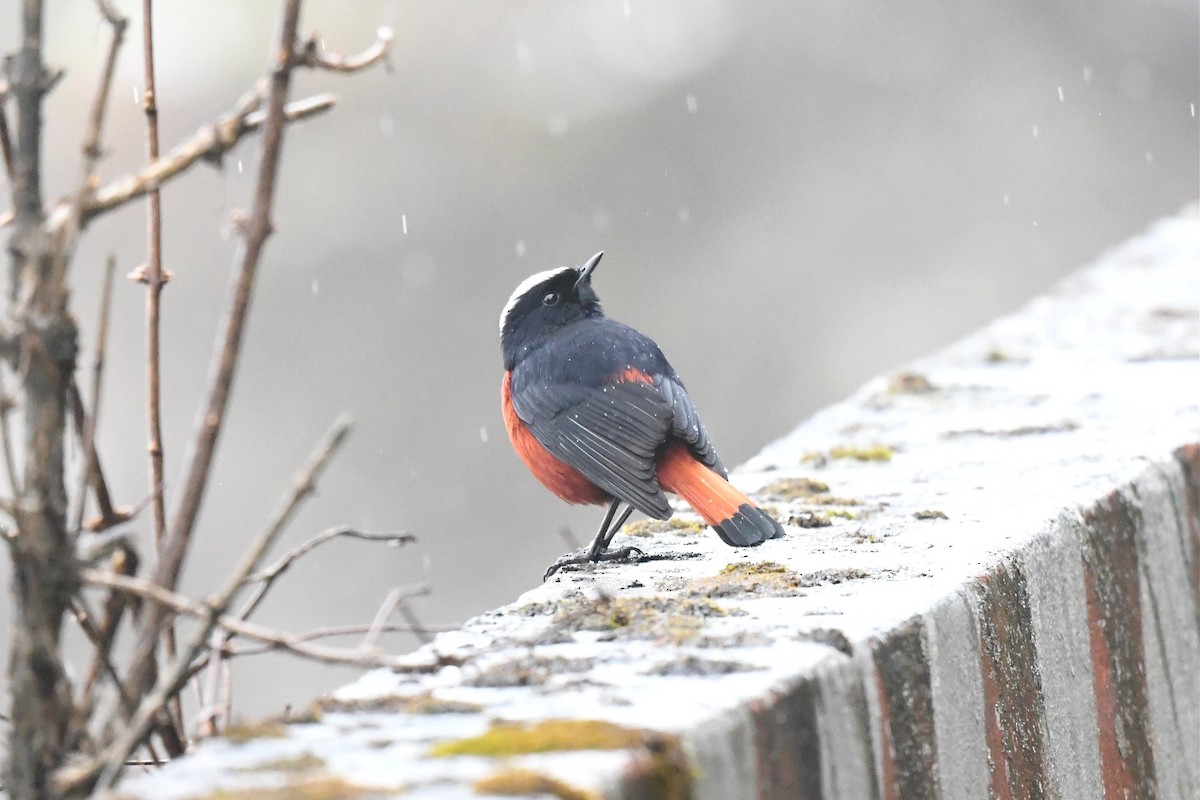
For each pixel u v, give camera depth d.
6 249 4.36
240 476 27.95
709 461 8.21
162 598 4.22
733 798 4.08
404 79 32.84
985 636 5.75
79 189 4.24
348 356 30.19
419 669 4.52
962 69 35.69
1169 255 15.43
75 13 30.16
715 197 34.06
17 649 4.22
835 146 34.91
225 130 4.40
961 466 8.53
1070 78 36.09
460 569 27.77
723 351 32.91
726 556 7.18
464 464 29.11
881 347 33.34
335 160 31.83
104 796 3.64
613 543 7.98
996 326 13.03
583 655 4.91
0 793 4.28
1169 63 36.28
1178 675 7.82
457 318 31.16
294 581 26.11
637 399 8.48
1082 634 6.75
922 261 34.72
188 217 29.22
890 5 35.31
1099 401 10.03
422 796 3.52
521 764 3.72
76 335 4.28
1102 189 35.88
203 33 31.22
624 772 3.67
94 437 4.65
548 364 8.91
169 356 28.42
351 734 4.16
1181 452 8.48
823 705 4.61
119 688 4.36
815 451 9.30
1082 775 6.37
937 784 5.17
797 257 33.66
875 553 6.46
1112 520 7.41
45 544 4.20
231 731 4.19
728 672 4.58
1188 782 7.73
